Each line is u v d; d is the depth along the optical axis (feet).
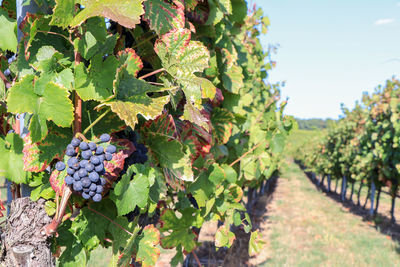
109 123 4.67
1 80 4.98
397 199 64.64
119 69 4.00
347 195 70.08
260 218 41.93
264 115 13.01
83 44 3.92
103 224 5.08
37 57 4.14
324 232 35.94
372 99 41.45
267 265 23.94
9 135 4.46
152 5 4.96
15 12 4.83
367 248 30.07
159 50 5.32
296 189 76.74
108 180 4.20
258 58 20.12
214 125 8.98
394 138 33.88
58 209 3.96
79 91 3.97
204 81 5.48
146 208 5.82
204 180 7.88
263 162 11.22
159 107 4.09
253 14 18.20
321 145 77.92
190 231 8.32
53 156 4.24
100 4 3.41
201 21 7.28
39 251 4.32
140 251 5.43
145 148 5.60
